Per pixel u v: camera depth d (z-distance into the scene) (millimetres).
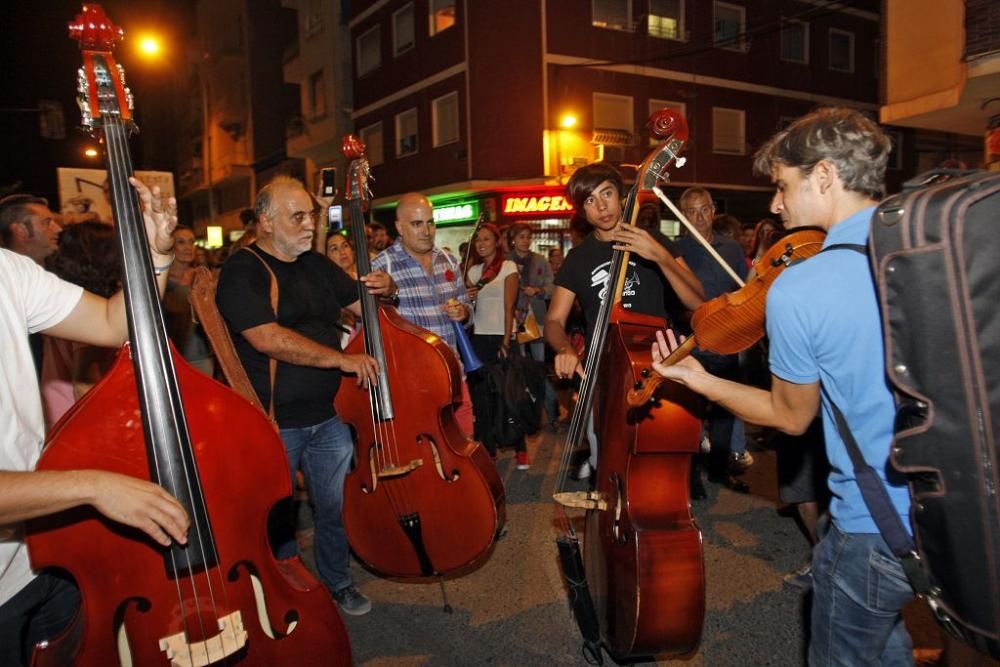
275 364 2662
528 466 4789
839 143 1418
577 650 2627
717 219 5105
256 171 24375
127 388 1570
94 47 1572
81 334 1643
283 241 2645
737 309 1658
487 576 3234
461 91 15320
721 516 3834
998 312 1088
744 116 17578
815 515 3027
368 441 2750
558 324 2775
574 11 15000
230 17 24547
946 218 1108
